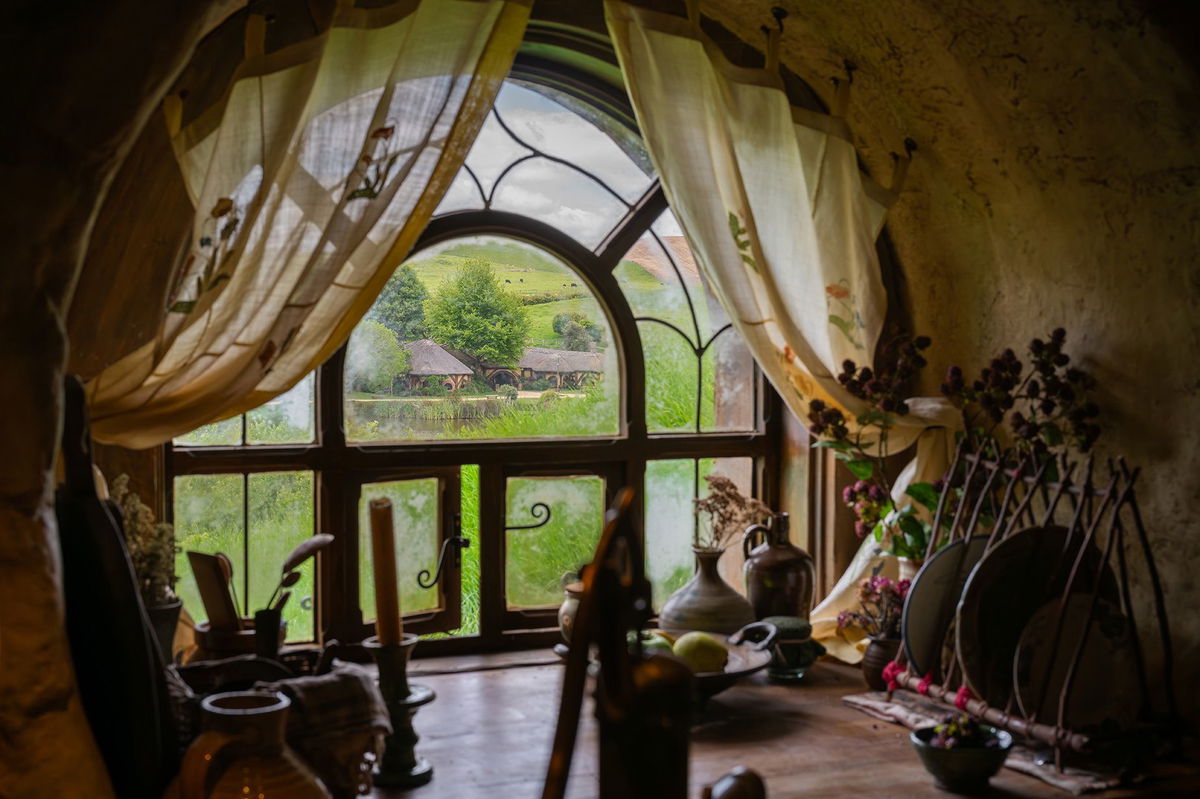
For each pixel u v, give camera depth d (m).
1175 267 2.30
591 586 0.59
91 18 1.31
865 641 2.78
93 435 2.05
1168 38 2.08
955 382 2.50
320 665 1.64
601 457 2.95
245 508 2.66
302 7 2.37
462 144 2.17
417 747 2.20
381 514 1.93
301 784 1.24
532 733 2.29
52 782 1.25
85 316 2.21
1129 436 2.44
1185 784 2.02
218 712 1.23
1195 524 2.30
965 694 2.21
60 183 1.32
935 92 2.60
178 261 2.29
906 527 2.57
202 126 2.17
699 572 2.69
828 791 1.98
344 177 2.12
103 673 1.31
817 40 2.73
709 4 2.73
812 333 2.64
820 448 3.01
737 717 2.41
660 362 3.02
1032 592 2.22
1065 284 2.58
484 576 2.88
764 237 2.59
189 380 2.09
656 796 0.61
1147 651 2.41
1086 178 2.43
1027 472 2.62
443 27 2.15
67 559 1.32
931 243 2.93
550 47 2.74
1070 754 2.13
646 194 2.96
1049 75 2.34
